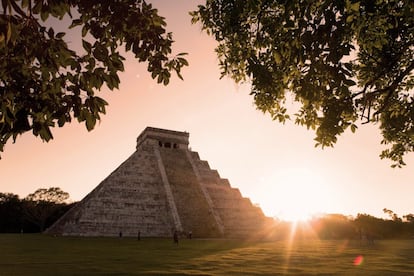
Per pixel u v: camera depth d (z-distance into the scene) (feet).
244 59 29.53
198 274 51.47
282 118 31.27
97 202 206.69
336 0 19.10
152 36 19.99
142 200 219.20
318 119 29.81
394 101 33.19
